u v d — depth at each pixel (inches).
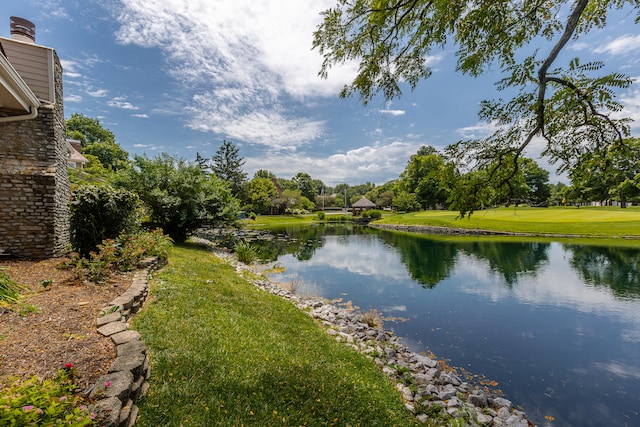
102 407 83.4
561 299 388.2
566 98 88.4
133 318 169.2
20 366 101.9
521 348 263.0
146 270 251.4
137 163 548.1
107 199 273.4
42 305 155.8
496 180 106.2
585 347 265.0
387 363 213.5
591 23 94.2
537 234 958.4
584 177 95.0
